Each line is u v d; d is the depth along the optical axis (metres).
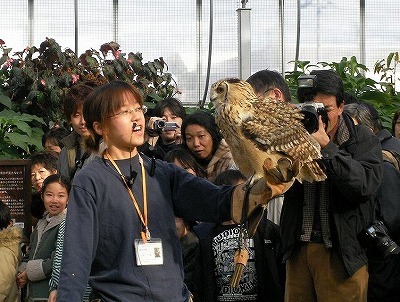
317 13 11.95
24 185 7.82
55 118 10.22
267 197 4.12
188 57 11.83
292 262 5.96
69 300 4.18
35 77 10.20
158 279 4.37
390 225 6.22
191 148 7.34
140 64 10.55
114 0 11.78
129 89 4.52
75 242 4.28
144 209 4.43
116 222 4.38
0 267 7.12
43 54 10.31
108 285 4.36
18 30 11.71
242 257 4.35
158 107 8.30
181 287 4.46
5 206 7.31
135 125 4.50
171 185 4.55
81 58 10.32
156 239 4.42
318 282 5.83
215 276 6.27
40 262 6.81
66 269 4.24
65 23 11.73
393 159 6.96
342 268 5.78
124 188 4.43
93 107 4.52
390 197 6.23
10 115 10.10
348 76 10.80
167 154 7.14
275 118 4.48
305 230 5.85
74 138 6.87
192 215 4.52
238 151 4.46
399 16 12.04
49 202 6.89
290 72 10.95
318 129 5.53
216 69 11.77
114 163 4.48
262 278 6.24
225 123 4.46
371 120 7.42
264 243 6.26
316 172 4.69
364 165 5.71
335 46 11.99
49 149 8.64
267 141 4.37
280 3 11.77
